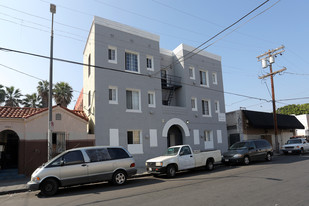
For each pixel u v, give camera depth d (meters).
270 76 25.34
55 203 7.41
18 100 29.94
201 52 23.25
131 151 16.77
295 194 6.98
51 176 8.79
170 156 12.55
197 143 20.94
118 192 8.56
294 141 24.19
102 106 15.95
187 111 20.80
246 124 25.86
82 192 8.99
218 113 23.48
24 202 7.88
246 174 11.34
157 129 18.41
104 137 15.65
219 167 15.70
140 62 18.52
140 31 18.92
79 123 14.98
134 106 17.84
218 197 7.01
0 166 13.93
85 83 19.62
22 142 13.24
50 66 11.91
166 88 21.30
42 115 13.94
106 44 16.88
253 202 6.32
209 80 23.41
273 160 18.17
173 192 8.03
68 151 9.59
